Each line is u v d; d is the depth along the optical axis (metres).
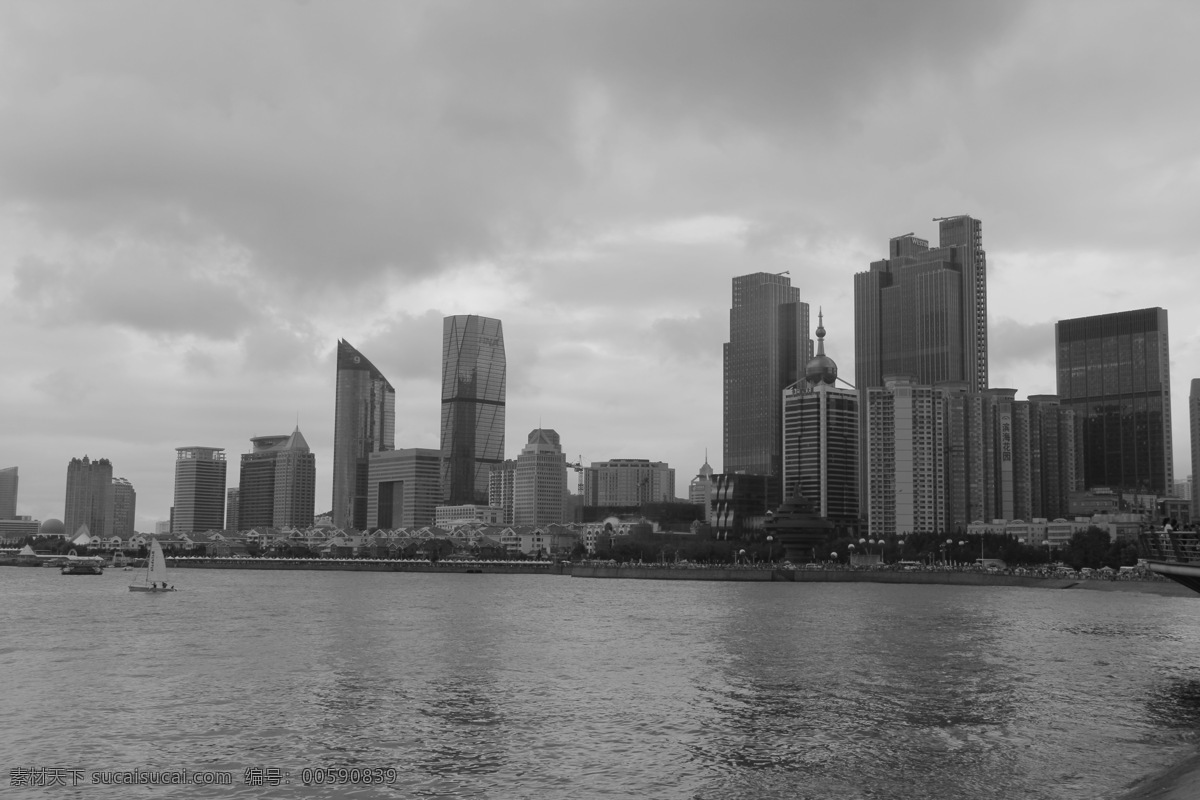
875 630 185.25
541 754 83.94
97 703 105.69
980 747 85.88
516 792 73.50
